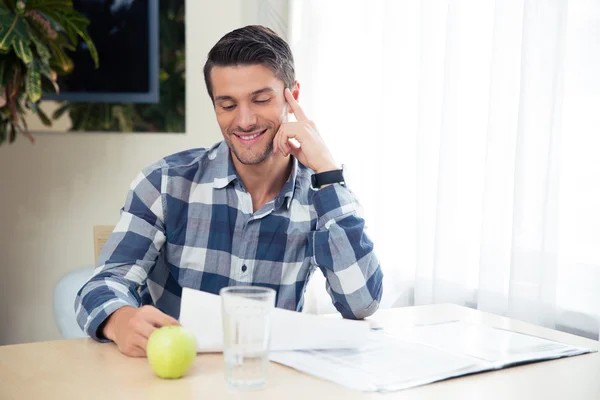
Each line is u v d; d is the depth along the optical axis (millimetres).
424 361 1045
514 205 1790
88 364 1024
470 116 1984
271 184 1488
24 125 2496
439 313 1433
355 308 1347
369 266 1359
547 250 1742
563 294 1774
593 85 1675
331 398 891
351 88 2465
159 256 1497
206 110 2926
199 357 1068
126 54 2803
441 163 1996
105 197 2850
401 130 2229
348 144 2479
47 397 880
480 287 1894
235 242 1478
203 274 1473
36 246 2803
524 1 1754
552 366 1062
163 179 1459
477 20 1967
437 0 2068
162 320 1074
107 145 2838
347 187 1427
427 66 2072
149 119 2844
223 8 2908
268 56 1354
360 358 1057
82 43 2762
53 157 2793
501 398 909
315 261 1406
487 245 1879
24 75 2375
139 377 967
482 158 1991
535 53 1739
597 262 1688
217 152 1511
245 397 892
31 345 1129
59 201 2809
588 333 1727
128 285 1312
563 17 1690
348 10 2469
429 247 2105
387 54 2236
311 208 1507
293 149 1440
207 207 1475
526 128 1762
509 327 1330
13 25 2242
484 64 1970
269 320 928
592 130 1681
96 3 2760
